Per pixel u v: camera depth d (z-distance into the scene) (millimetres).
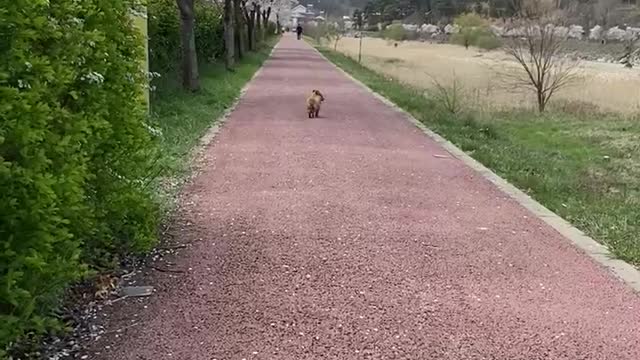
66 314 2793
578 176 6531
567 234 4227
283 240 3881
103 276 3162
